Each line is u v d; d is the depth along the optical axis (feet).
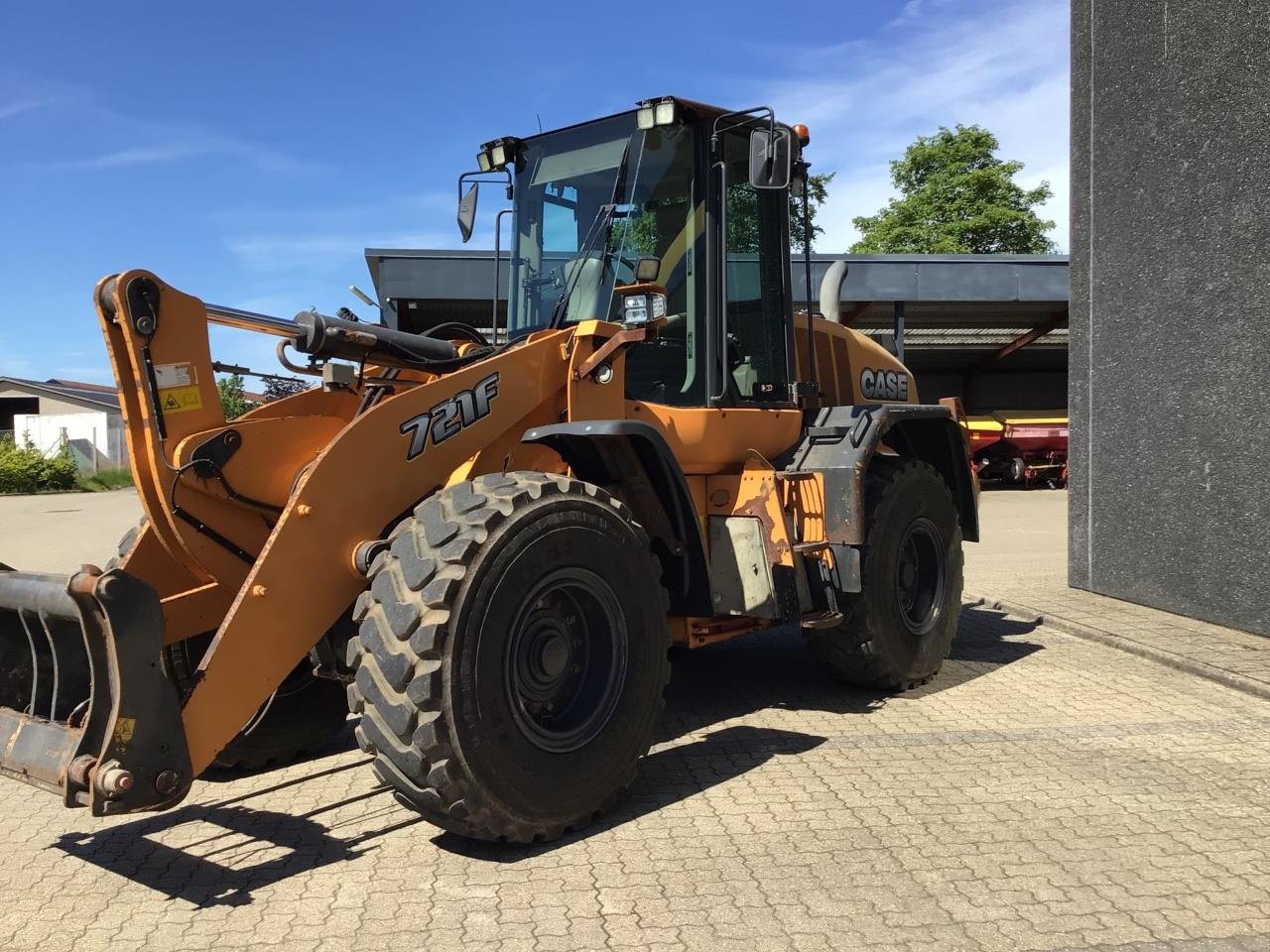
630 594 11.80
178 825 11.80
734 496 15.21
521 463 13.11
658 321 13.07
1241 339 20.58
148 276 10.77
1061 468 73.20
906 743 14.26
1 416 145.59
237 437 11.46
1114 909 9.10
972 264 55.36
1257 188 20.03
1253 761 13.29
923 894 9.43
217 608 12.03
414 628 9.91
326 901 9.59
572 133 15.58
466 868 10.29
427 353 13.03
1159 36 22.39
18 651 10.57
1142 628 21.24
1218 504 21.31
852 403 18.92
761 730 15.07
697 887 9.69
